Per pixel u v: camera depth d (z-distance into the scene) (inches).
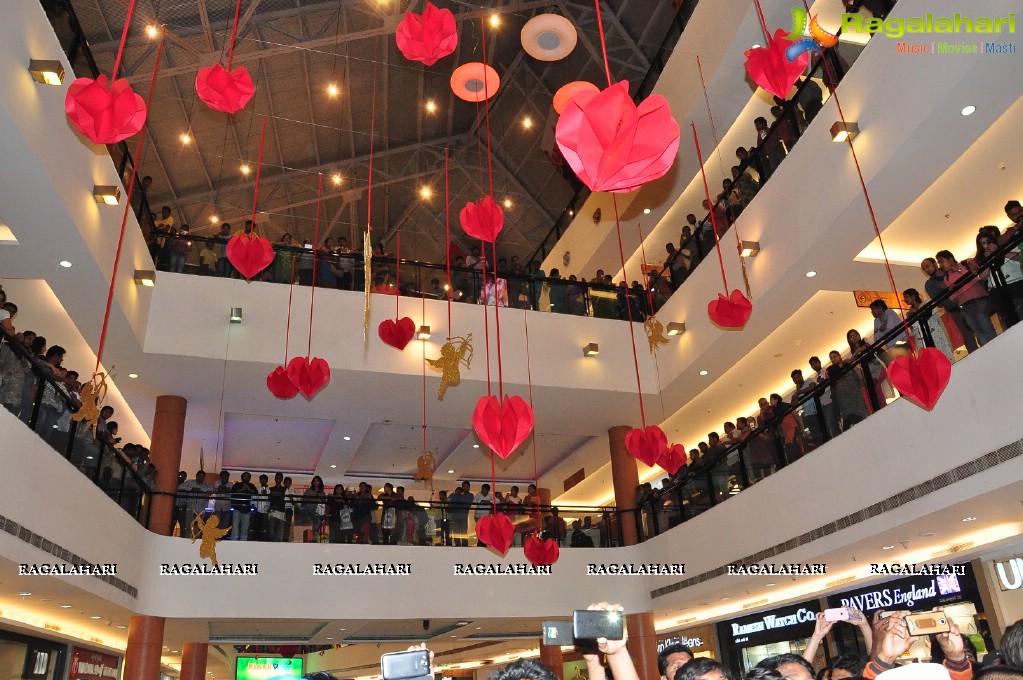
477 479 716.7
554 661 616.7
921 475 294.4
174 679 770.2
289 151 585.3
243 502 455.8
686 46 496.4
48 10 294.8
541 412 542.0
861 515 325.7
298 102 547.2
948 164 314.5
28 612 405.7
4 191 299.9
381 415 531.5
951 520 304.5
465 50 564.1
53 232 327.6
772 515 386.9
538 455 651.5
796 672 112.3
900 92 305.0
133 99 162.9
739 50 446.0
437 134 634.8
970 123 292.5
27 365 280.7
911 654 302.5
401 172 653.3
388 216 687.1
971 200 355.9
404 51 216.1
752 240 420.8
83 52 327.0
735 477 424.5
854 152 333.4
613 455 564.1
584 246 624.7
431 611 464.8
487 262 553.9
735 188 444.1
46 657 447.8
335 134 590.6
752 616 499.8
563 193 672.4
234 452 628.1
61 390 308.2
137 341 423.8
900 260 390.3
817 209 362.3
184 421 494.0
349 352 467.5
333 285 481.7
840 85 346.9
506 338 504.4
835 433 348.5
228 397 495.8
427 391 495.5
